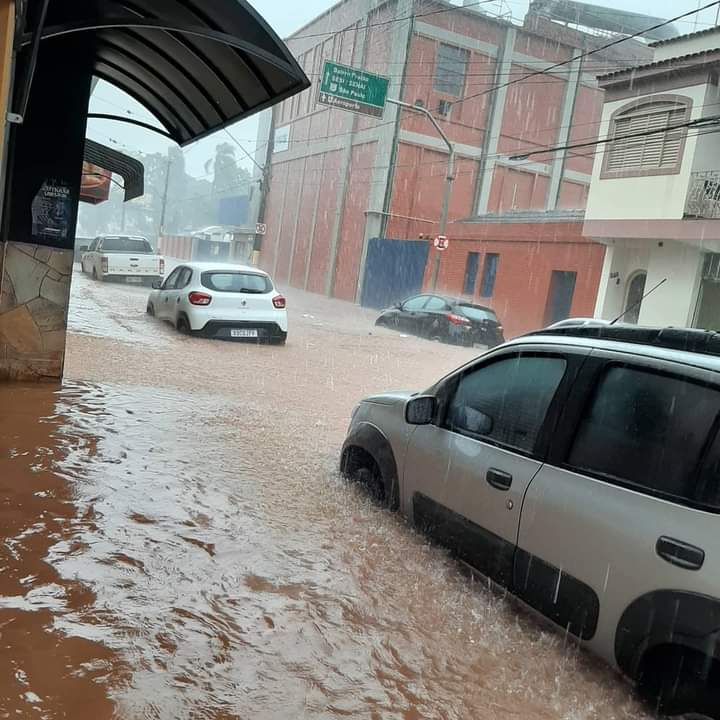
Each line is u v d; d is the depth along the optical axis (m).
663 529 2.69
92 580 3.40
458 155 35.91
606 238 21.53
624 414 3.11
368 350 14.21
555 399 3.45
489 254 26.94
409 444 4.34
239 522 4.32
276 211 48.72
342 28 40.69
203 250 63.78
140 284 23.97
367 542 4.17
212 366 10.09
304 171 44.06
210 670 2.83
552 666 3.08
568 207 39.09
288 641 3.10
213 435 6.32
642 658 2.70
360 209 36.47
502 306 25.88
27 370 7.43
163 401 7.43
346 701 2.75
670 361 3.02
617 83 21.42
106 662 2.79
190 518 4.30
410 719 2.69
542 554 3.19
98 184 21.88
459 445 3.92
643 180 20.69
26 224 7.13
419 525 4.20
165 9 6.07
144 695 2.63
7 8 4.45
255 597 3.45
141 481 4.84
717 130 18.95
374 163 35.25
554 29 37.22
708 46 19.92
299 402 8.29
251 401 8.02
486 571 3.57
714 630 2.41
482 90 35.91
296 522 4.41
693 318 19.83
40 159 7.05
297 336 15.55
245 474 5.28
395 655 3.09
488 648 3.19
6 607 3.08
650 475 2.87
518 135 37.22
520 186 37.69
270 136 35.69
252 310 12.70
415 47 34.16
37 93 6.93
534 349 3.74
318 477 5.33
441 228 25.66
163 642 2.97
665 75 20.16
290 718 2.61
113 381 8.15
